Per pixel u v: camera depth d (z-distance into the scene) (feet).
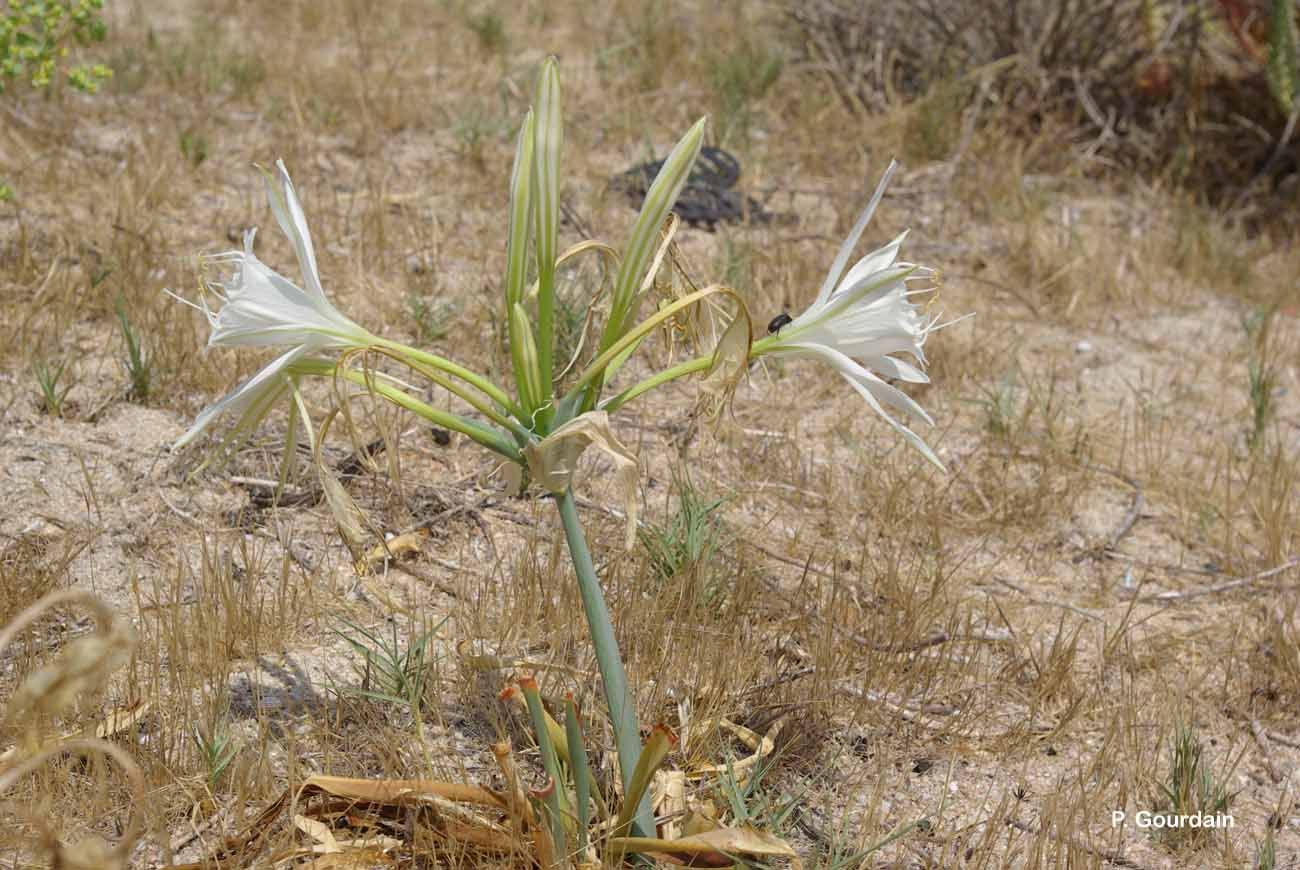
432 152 6.72
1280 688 3.84
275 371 2.73
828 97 7.57
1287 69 6.90
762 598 3.90
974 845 3.32
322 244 5.55
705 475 4.41
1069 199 6.98
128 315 4.75
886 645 3.80
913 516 4.32
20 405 4.31
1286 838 3.43
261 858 3.02
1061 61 7.57
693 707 3.50
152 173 5.87
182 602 3.69
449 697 3.50
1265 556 4.34
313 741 3.34
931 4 7.67
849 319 2.78
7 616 3.53
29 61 4.79
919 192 6.78
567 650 3.62
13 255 5.09
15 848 2.97
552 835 2.92
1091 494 4.58
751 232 6.12
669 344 3.05
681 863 2.88
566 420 2.79
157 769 3.17
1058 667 3.73
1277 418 5.14
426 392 4.57
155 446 4.21
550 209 2.72
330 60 7.78
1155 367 5.53
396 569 3.91
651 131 7.16
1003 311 5.85
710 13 8.74
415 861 3.03
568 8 9.01
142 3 8.67
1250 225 7.00
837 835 3.26
